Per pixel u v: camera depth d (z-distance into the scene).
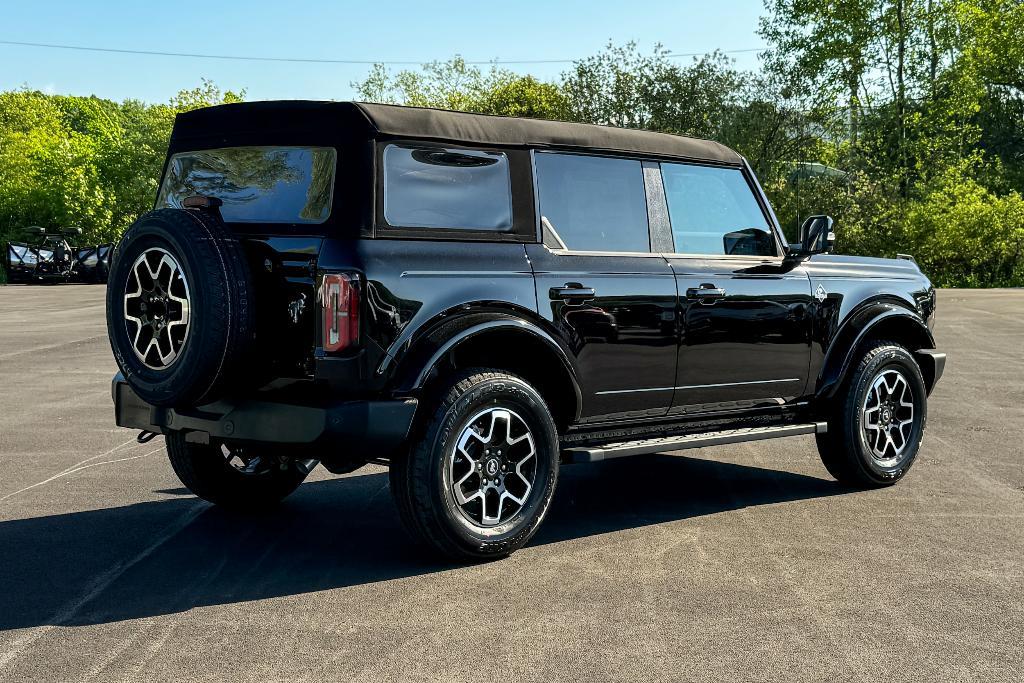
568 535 5.14
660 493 6.13
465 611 3.95
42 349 14.68
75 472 6.68
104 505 5.77
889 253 40.66
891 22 41.34
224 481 5.53
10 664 3.40
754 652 3.51
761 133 40.38
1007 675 3.31
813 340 5.96
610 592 4.18
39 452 7.36
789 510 5.65
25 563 4.61
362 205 4.32
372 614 3.91
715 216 5.71
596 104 40.59
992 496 5.98
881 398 6.25
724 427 5.79
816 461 7.18
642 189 5.36
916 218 40.19
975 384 11.18
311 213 4.40
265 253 4.38
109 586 4.27
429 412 4.45
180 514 5.57
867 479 6.16
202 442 4.58
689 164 5.64
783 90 40.44
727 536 5.08
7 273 38.28
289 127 4.56
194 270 4.15
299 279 4.30
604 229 5.16
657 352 5.24
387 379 4.28
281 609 3.98
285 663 3.41
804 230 5.83
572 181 5.08
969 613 3.92
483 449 4.61
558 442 4.84
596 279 5.00
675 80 40.16
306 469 5.84
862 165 41.91
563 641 3.62
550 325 4.80
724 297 5.51
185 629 3.75
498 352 4.95
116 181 59.00
